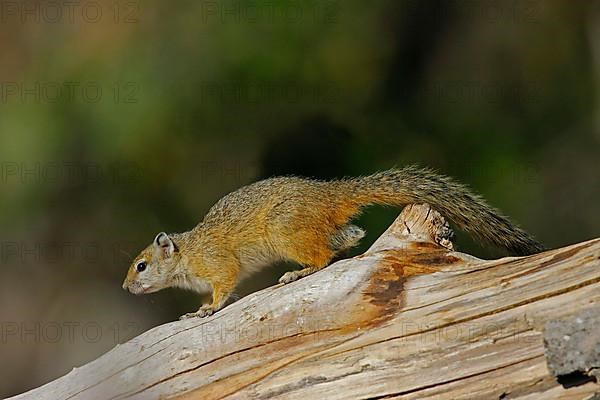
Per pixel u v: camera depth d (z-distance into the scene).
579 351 6.35
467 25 19.09
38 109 17.52
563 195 18.17
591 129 18.56
